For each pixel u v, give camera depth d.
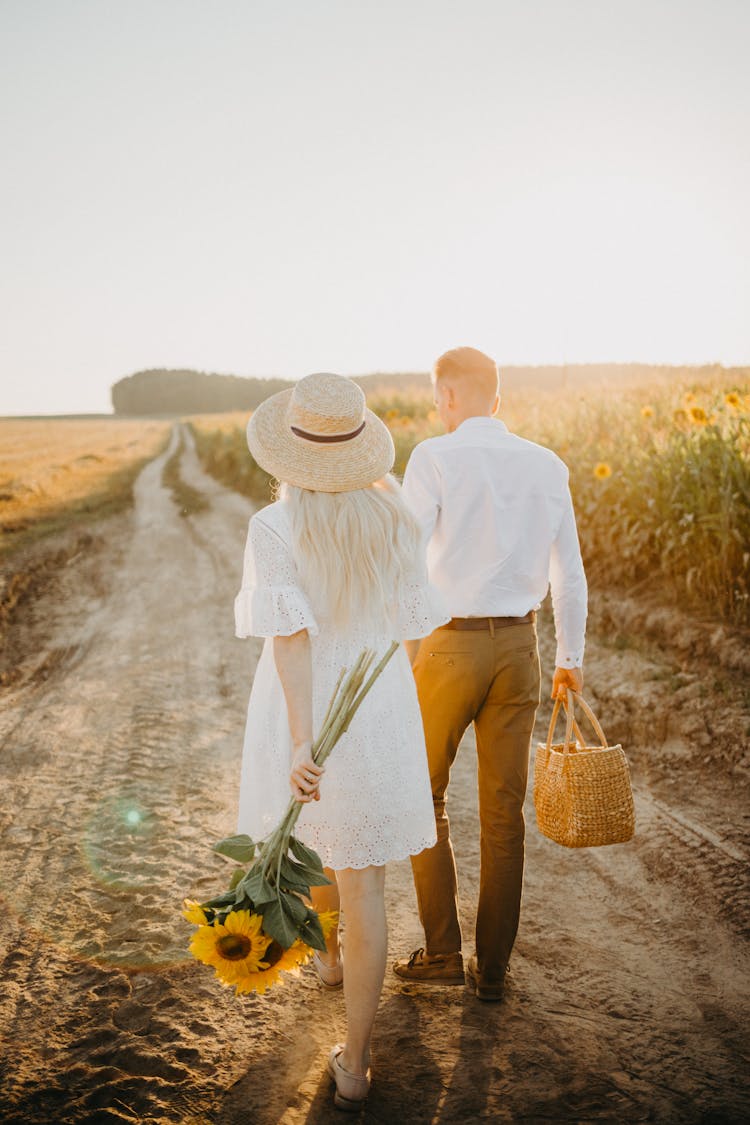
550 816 2.43
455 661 2.31
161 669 6.21
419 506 2.32
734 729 4.02
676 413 8.57
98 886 3.02
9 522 14.80
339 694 1.90
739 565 5.28
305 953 1.83
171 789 3.95
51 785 4.00
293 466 1.96
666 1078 2.05
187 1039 2.20
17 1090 1.99
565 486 2.39
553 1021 2.29
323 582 1.93
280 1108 1.95
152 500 19.61
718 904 2.86
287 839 1.84
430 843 2.07
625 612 5.81
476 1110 1.94
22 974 2.49
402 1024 2.28
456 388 2.43
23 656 6.65
